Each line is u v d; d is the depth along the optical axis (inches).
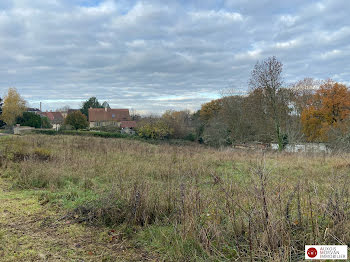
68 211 172.7
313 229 119.4
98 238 135.1
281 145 920.3
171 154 484.4
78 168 301.1
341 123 904.9
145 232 139.7
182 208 141.6
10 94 1667.1
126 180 234.1
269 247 103.4
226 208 137.5
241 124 1181.7
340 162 356.8
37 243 127.6
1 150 410.9
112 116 2089.1
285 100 1017.5
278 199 132.7
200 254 115.1
